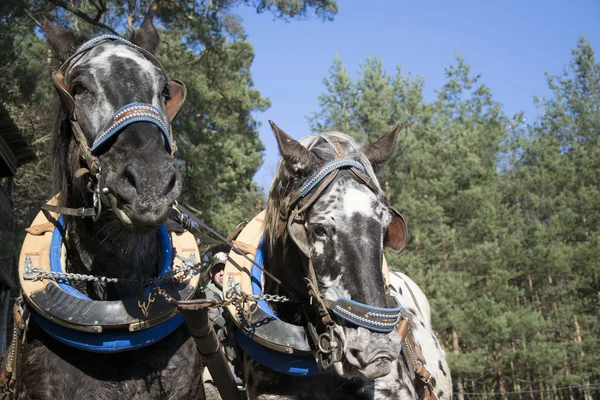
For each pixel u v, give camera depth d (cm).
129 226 269
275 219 328
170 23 1612
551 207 3061
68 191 316
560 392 3059
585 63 4494
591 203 2948
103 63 296
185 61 1977
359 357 268
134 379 305
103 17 1510
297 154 304
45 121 352
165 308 307
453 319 2375
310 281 291
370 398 327
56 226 324
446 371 470
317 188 292
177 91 327
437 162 2848
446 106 4200
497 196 3123
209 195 2131
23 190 1762
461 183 2889
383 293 275
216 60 2084
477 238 2761
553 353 2434
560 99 4491
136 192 261
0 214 1258
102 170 280
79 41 334
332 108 3058
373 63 3114
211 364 332
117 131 276
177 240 350
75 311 294
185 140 1984
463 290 2439
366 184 292
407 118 3278
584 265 2720
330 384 325
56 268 312
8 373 325
